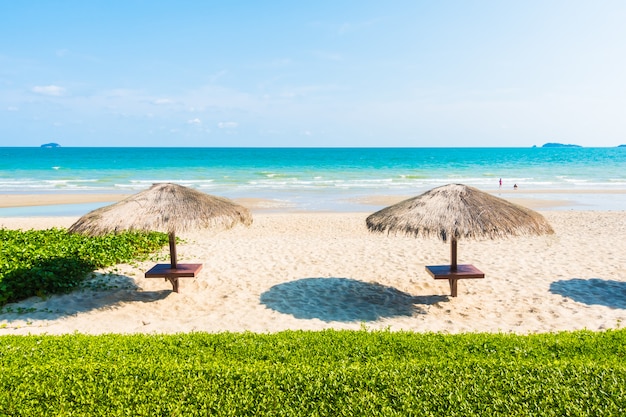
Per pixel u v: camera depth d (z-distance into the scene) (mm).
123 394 4387
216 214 9242
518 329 7902
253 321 8414
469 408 4203
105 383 4531
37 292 9266
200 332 6387
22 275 9328
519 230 8531
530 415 4117
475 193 9078
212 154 126875
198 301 9516
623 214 21547
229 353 5457
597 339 5820
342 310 9047
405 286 10500
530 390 4422
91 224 8734
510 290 10078
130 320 8438
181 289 10211
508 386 4484
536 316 8555
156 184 9711
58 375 4637
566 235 15906
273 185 39500
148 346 5621
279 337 6051
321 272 11570
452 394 4375
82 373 4676
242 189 36594
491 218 8508
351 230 18172
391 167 65688
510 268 11711
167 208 8945
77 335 6148
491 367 4816
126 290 9969
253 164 73938
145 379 4613
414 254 13258
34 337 6004
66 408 4234
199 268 9828
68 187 37094
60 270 9930
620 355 5352
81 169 59875
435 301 9531
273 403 4297
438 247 14141
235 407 4242
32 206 26797
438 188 9328
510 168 64125
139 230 8547
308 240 15539
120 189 35844
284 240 15523
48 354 5273
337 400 4336
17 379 4566
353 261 12547
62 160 87000
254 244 14719
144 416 4160
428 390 4434
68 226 18672
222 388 4488
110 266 11445
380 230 8984
